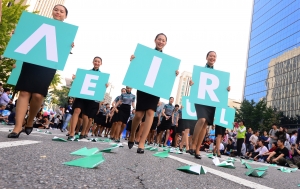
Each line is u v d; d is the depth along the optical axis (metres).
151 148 4.75
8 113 10.11
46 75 3.04
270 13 67.00
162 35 4.25
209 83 4.47
